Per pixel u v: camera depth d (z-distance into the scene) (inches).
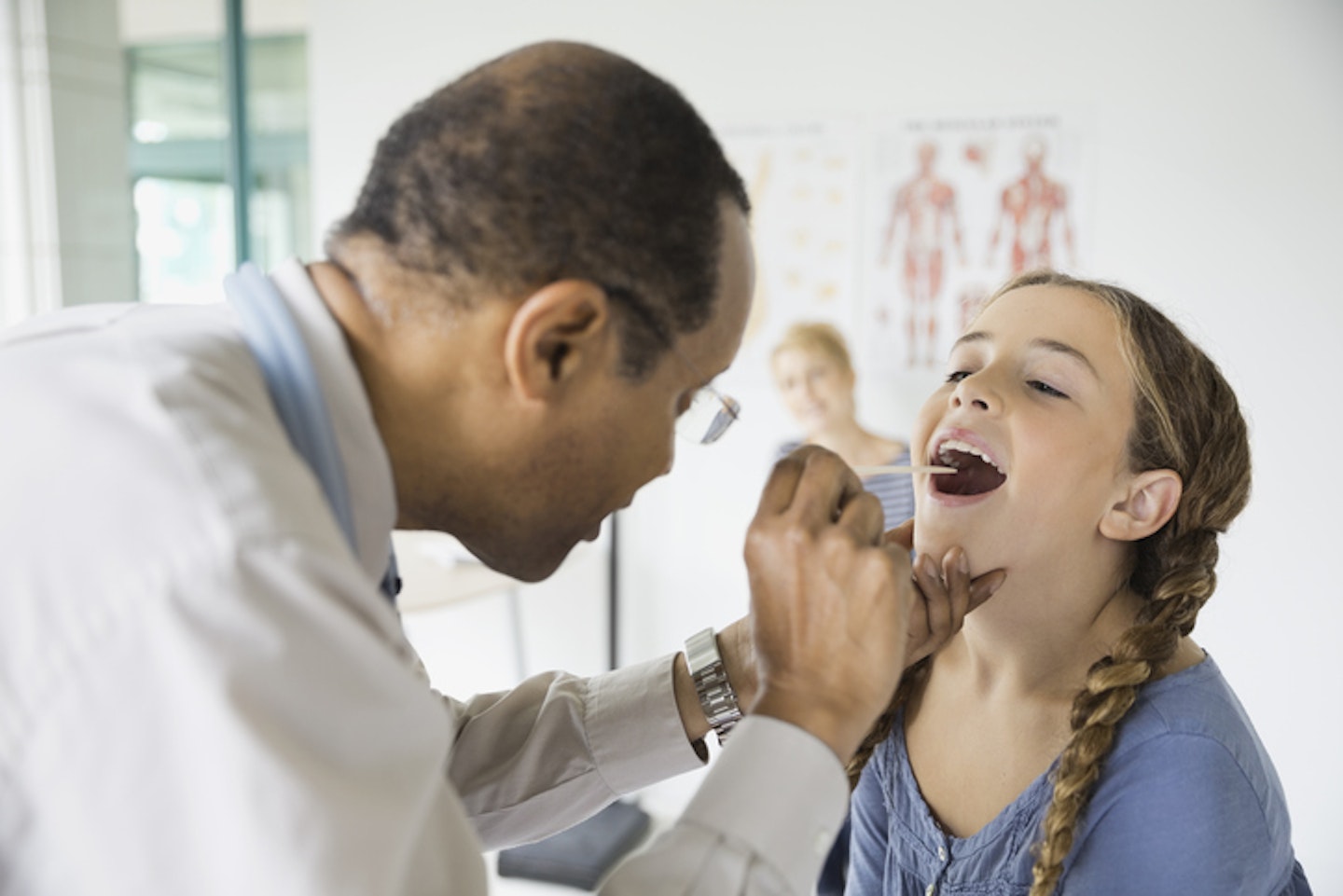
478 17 121.4
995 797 35.4
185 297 141.3
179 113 138.6
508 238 24.6
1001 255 109.1
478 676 131.6
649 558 122.6
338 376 24.9
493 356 25.4
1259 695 105.0
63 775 19.0
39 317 28.5
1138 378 34.1
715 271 26.7
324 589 20.6
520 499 27.8
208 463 20.5
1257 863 30.5
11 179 120.6
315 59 127.6
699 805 25.6
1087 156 105.3
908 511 102.4
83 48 123.7
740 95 114.9
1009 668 35.5
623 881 24.7
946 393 36.8
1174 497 34.1
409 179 25.5
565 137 24.8
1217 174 102.0
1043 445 33.7
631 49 117.2
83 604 19.2
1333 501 101.4
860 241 113.3
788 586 27.2
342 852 19.1
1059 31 104.9
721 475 119.1
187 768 19.0
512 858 105.3
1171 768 30.6
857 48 110.7
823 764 25.5
